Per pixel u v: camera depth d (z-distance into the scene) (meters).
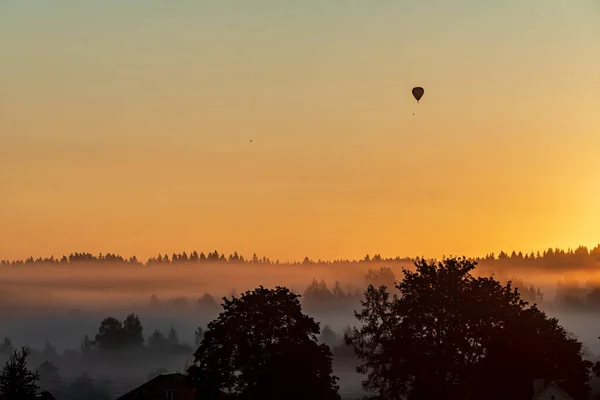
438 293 196.88
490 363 189.62
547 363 195.50
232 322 193.00
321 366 193.38
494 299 199.25
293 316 195.00
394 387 198.50
